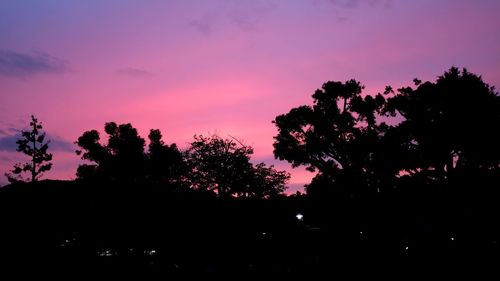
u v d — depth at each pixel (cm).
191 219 2986
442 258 2866
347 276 2750
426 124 3297
